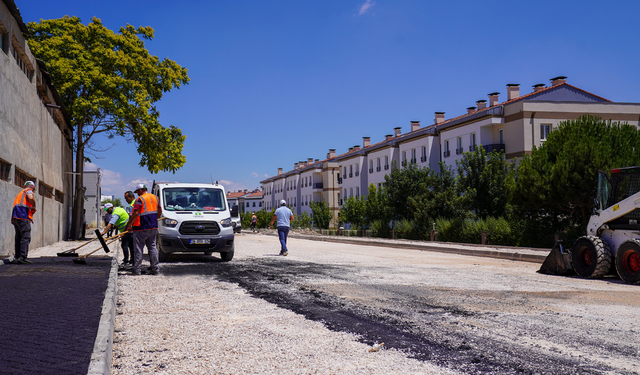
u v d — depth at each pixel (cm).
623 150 1959
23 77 1602
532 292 809
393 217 3453
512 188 2212
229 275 1012
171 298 724
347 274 1041
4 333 416
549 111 3322
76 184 2797
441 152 4178
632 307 674
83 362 341
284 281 917
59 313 508
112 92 2684
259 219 7494
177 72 3025
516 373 387
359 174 5797
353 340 484
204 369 392
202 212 1366
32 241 1742
